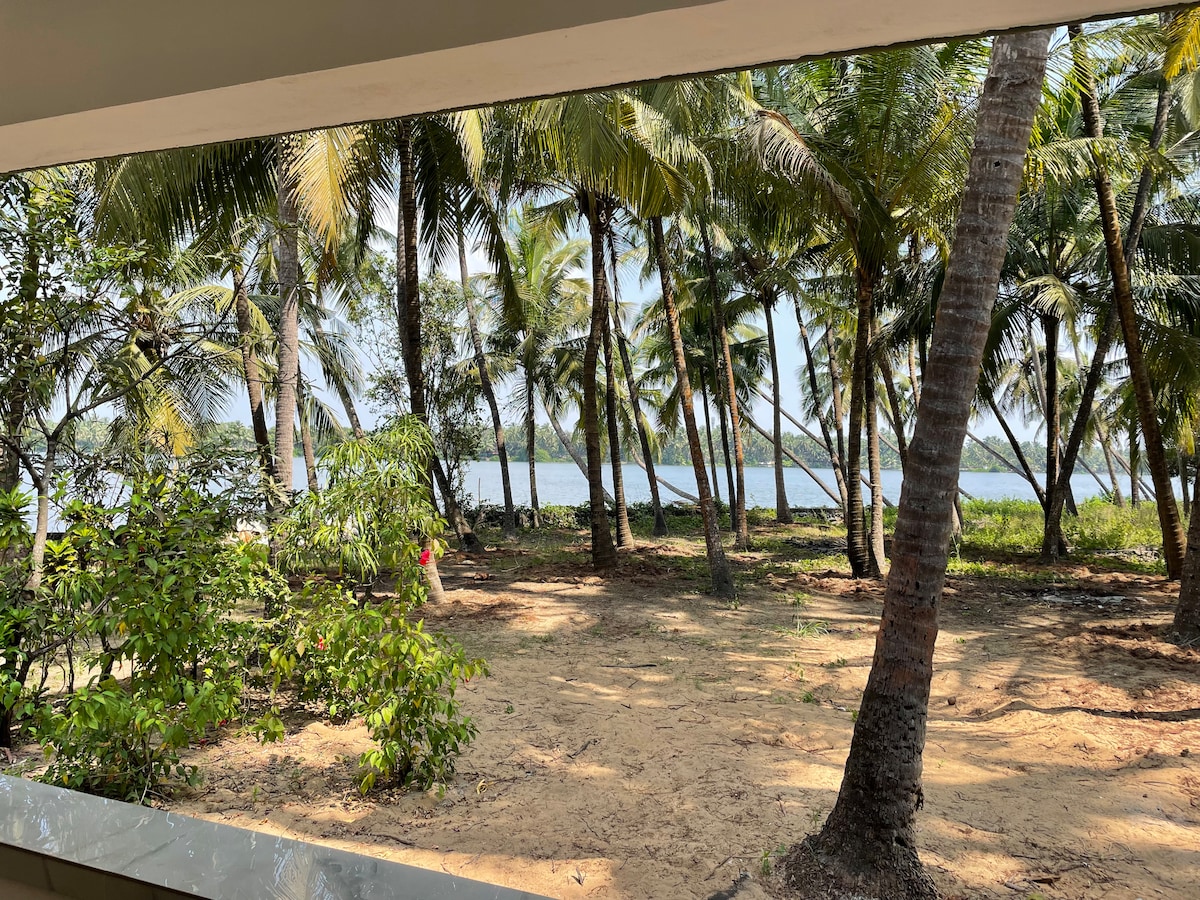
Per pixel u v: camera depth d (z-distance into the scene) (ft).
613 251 49.98
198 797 14.15
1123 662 23.15
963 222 11.20
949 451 11.07
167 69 3.85
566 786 14.82
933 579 11.08
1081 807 13.92
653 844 12.58
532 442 70.44
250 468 18.34
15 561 14.97
